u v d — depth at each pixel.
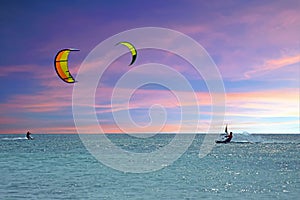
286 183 29.86
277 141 117.75
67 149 77.25
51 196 23.75
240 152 68.62
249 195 24.62
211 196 24.22
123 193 24.97
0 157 55.69
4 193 24.77
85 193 24.98
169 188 27.09
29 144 103.62
